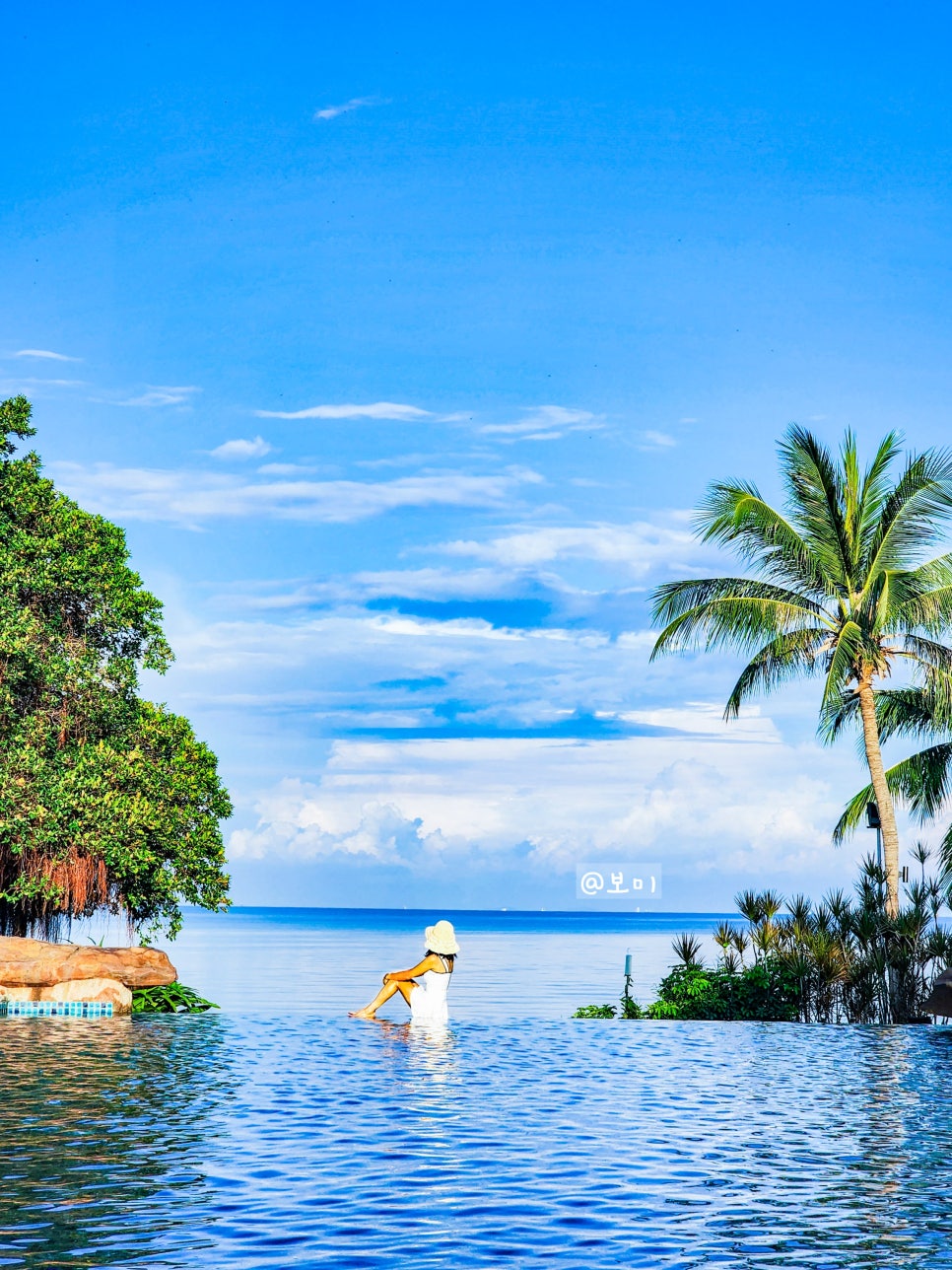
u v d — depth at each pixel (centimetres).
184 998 2333
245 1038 1786
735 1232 774
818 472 2797
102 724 2742
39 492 2750
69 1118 1119
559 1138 1069
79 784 2464
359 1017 2092
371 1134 1067
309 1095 1275
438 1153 995
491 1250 723
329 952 8188
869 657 2731
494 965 6838
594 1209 823
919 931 2419
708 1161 984
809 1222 799
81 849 2483
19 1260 688
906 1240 758
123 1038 1750
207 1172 908
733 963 2506
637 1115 1197
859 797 3131
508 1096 1302
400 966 6209
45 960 2112
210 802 2930
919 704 2933
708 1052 1752
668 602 2888
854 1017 2364
